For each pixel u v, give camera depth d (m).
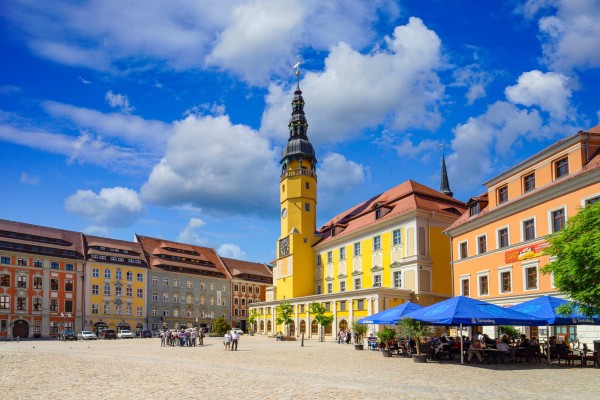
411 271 66.31
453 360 33.59
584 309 27.31
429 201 70.69
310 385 19.80
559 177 39.91
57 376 23.14
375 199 86.44
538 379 22.28
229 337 47.69
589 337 36.06
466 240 52.31
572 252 26.56
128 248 116.38
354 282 79.62
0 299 93.12
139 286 114.31
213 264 134.00
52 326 98.94
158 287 118.06
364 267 77.31
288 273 92.75
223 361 33.25
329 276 87.38
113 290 109.69
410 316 33.88
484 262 48.53
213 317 128.25
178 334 58.41
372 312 65.50
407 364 30.75
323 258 89.94
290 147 97.56
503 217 46.03
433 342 35.34
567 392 18.08
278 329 92.75
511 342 39.00
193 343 57.78
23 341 80.69
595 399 16.42
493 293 46.78
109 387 19.27
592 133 37.47
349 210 96.38
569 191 38.09
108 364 30.31
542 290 40.31
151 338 93.25
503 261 45.53
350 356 38.62
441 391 18.23
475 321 28.89
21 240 98.69
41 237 102.44
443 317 29.73
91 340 83.06
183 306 122.25
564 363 30.66
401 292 65.50
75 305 103.00
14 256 96.06
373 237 75.75
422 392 17.92
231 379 21.92
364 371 26.08
